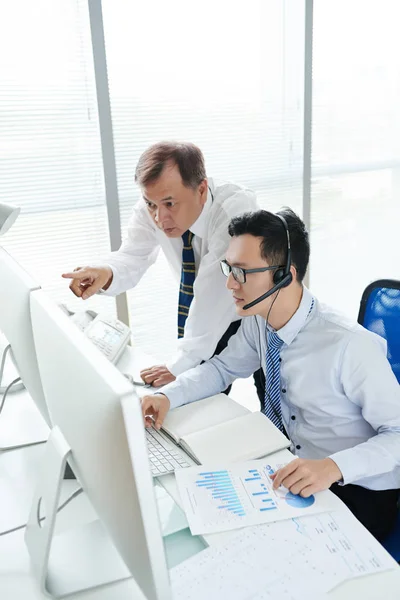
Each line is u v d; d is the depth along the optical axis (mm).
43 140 2375
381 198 3457
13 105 2287
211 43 2643
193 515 945
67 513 1019
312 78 2969
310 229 3236
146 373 1539
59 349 783
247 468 1067
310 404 1297
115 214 2570
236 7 2660
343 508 963
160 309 2828
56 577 859
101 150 2477
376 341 1232
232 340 1503
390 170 3434
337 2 2947
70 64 2350
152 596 666
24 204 2404
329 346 1236
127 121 2533
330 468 1048
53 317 827
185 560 858
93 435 668
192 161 1583
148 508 619
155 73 2545
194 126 2705
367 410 1201
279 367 1323
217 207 1715
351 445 1285
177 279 2088
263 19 2746
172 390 1336
